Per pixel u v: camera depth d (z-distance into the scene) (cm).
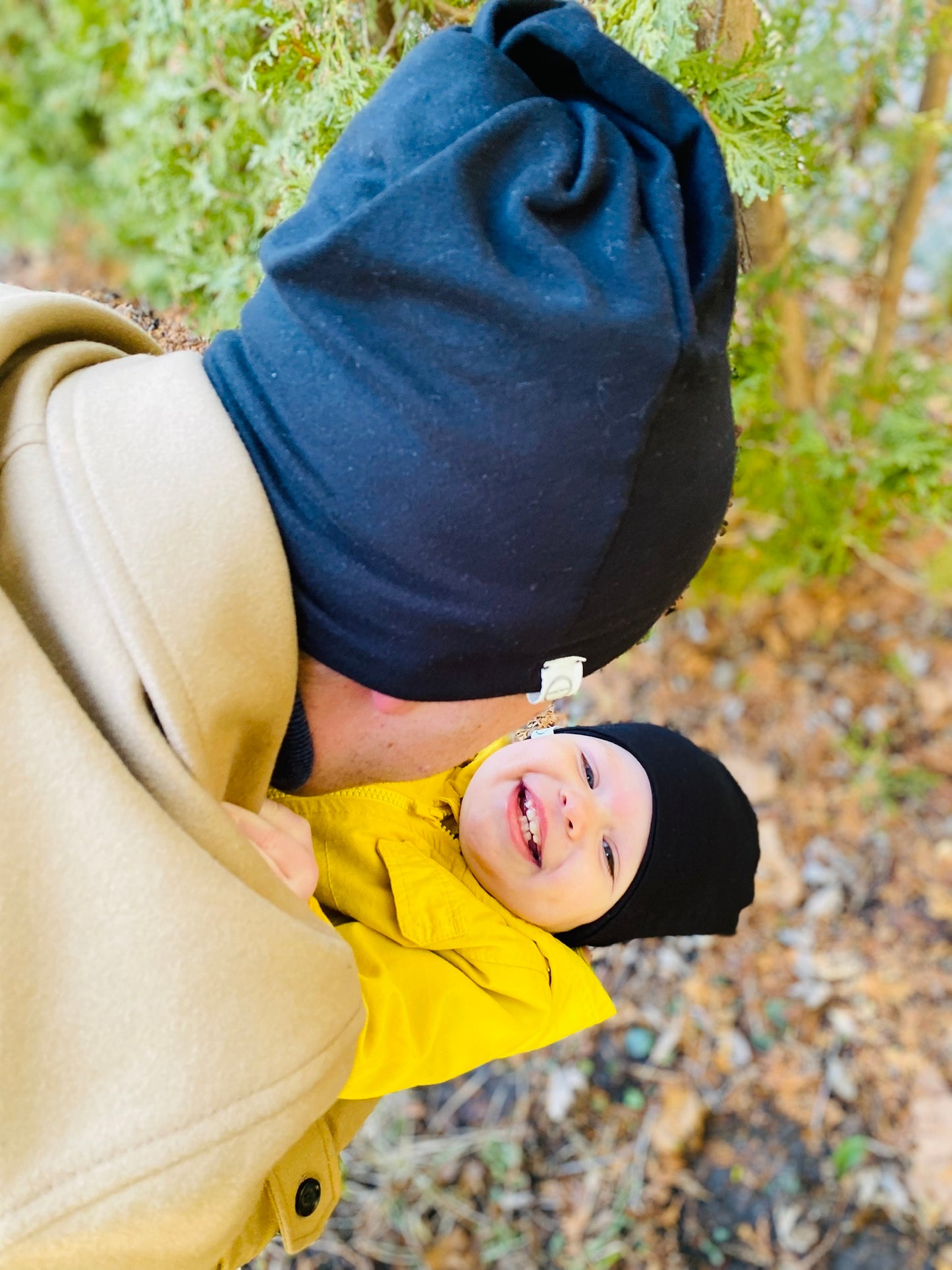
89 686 83
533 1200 276
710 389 90
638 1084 290
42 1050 79
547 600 89
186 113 177
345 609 88
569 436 82
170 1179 79
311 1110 86
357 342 82
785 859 313
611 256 86
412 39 154
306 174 150
